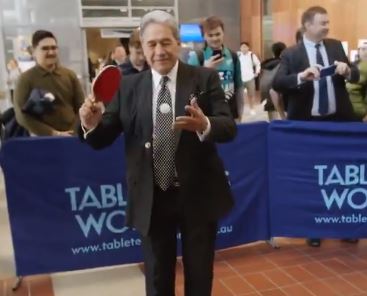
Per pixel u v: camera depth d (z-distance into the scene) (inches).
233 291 105.5
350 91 142.4
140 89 71.0
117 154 110.2
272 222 127.3
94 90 64.7
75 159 107.9
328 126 120.0
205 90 70.3
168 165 69.7
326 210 124.2
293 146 122.3
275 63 232.8
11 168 104.8
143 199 70.4
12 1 442.0
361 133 120.2
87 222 111.8
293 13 514.6
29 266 109.9
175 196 71.3
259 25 573.3
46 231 109.5
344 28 418.6
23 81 122.0
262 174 124.6
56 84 124.3
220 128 65.7
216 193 72.4
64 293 107.7
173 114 68.8
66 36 469.1
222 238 122.4
